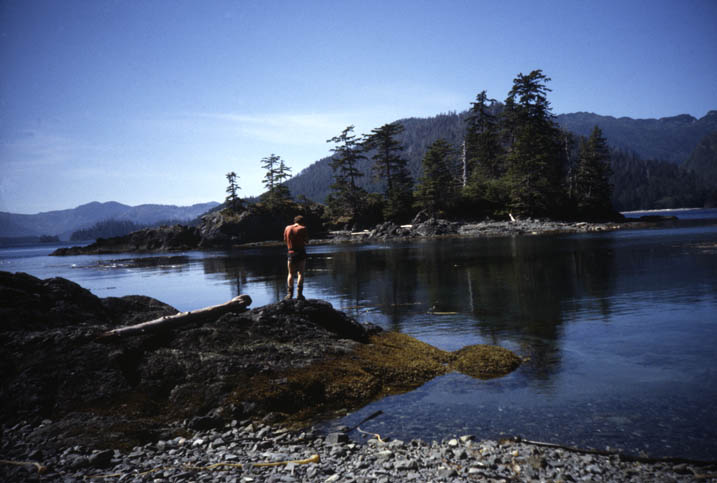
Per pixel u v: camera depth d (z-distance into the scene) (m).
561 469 4.21
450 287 17.41
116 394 6.00
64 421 5.43
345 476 4.21
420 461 4.48
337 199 84.81
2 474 4.32
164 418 5.81
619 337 8.91
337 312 9.16
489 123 84.69
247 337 7.58
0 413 5.47
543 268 22.03
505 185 70.69
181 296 18.75
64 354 6.36
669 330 9.23
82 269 41.00
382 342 8.81
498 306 13.11
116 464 4.65
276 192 89.88
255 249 64.94
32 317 7.13
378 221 82.38
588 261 24.05
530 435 4.95
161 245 80.44
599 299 13.34
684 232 45.00
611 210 76.38
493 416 5.54
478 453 4.59
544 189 68.31
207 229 82.38
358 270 25.61
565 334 9.44
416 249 41.19
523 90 74.25
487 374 7.17
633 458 4.33
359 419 5.75
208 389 6.22
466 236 59.94
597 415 5.35
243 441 5.21
